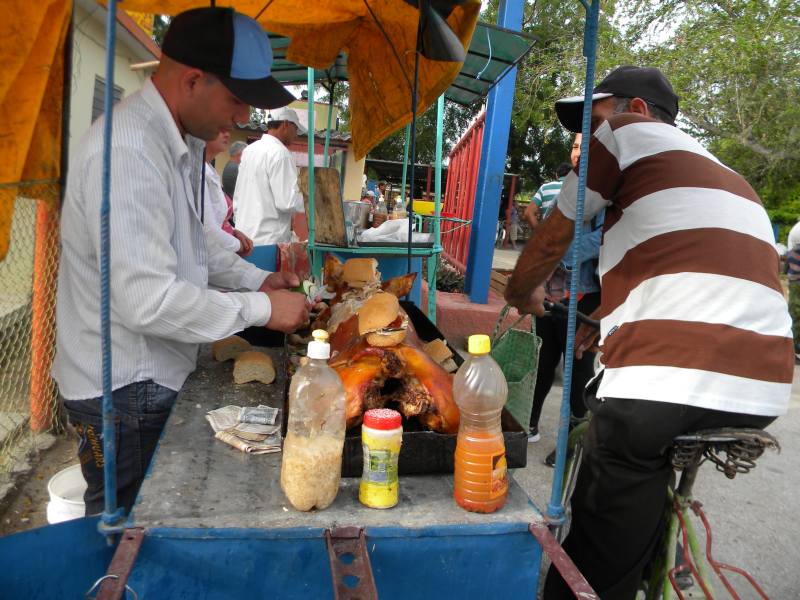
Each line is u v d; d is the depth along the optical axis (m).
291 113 4.92
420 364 1.50
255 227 4.86
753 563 2.76
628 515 1.59
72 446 3.31
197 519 1.19
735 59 11.18
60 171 2.54
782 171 14.77
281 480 1.30
